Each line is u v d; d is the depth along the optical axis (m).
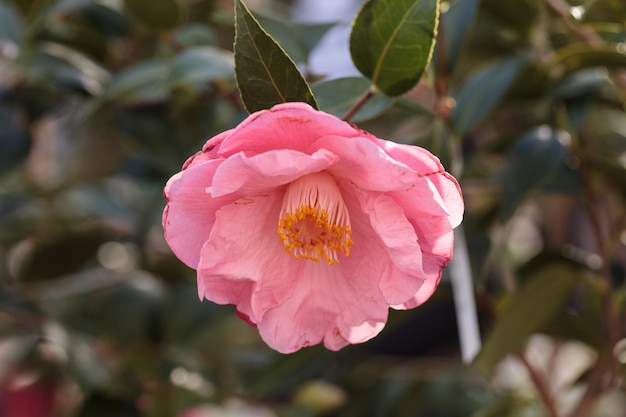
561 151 0.66
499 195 0.71
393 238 0.49
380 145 0.48
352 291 0.52
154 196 0.82
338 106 0.54
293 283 0.52
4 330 0.81
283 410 0.80
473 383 0.86
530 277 0.72
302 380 0.76
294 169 0.47
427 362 0.89
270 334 0.52
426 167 0.48
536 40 0.73
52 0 0.72
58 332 0.75
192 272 0.87
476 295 0.72
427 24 0.52
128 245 0.88
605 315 0.67
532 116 0.75
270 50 0.49
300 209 0.50
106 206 0.85
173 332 0.81
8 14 0.76
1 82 0.78
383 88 0.53
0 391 0.85
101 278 0.89
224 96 0.71
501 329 0.63
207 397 0.78
